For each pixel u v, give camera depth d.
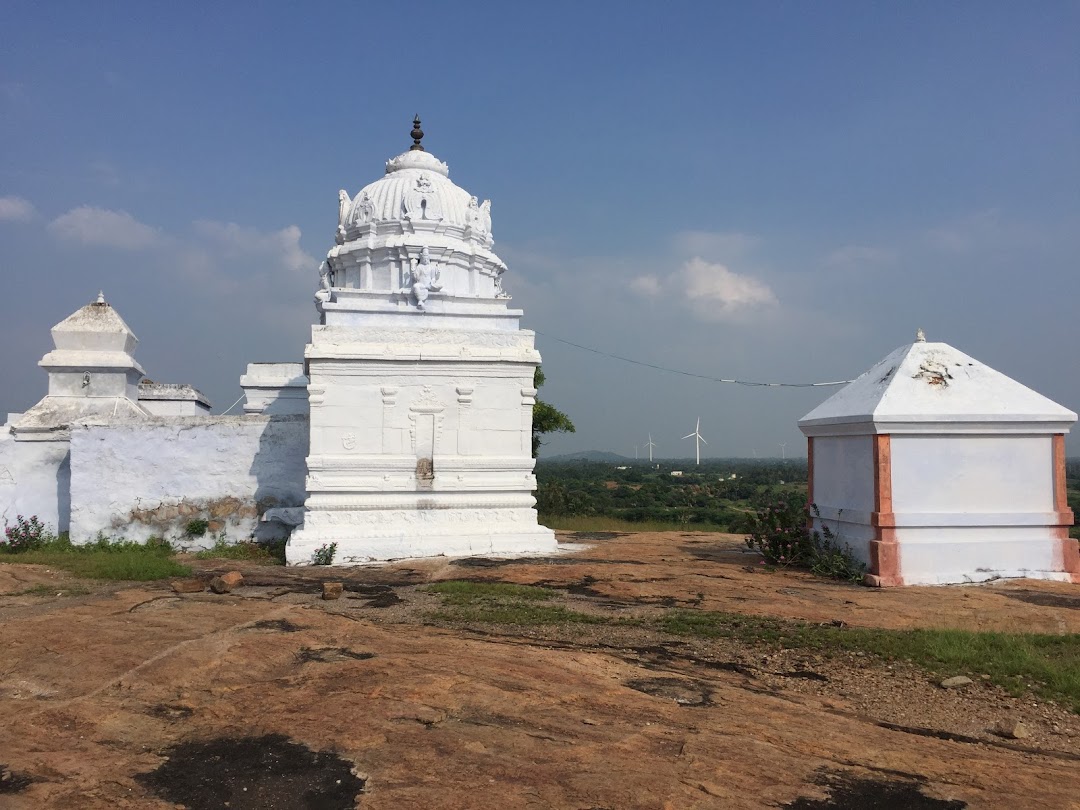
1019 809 4.53
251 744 5.35
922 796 4.68
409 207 19.27
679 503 53.22
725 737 5.50
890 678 7.34
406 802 4.50
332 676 6.74
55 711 5.95
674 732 5.60
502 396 16.69
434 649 7.73
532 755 5.14
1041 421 12.72
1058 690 6.94
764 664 7.77
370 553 15.30
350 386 16.03
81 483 16.83
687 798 4.56
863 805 4.55
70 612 9.28
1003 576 12.48
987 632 8.88
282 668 7.12
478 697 6.19
